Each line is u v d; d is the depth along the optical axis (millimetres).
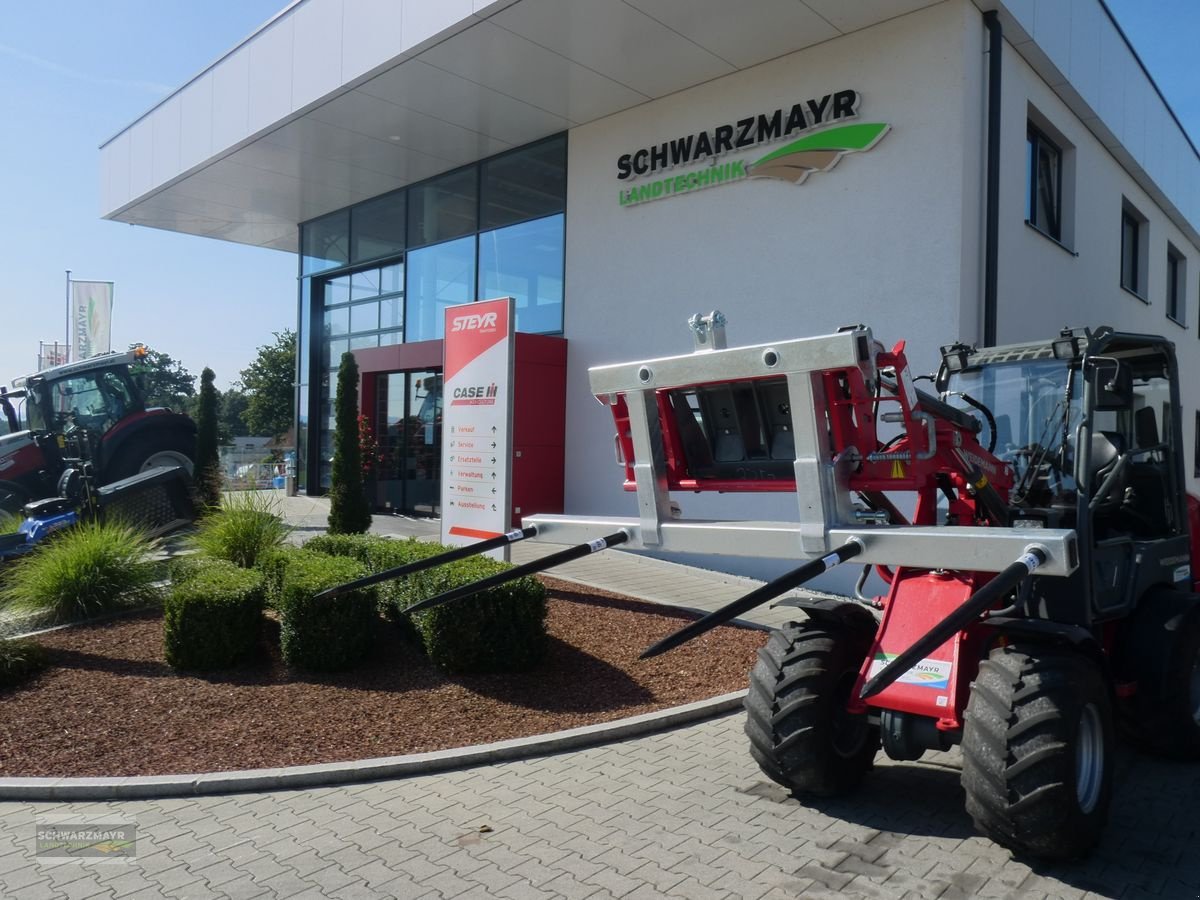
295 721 5578
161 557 9602
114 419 13227
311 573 6852
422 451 15336
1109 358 4660
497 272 14297
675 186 11547
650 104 11938
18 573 8320
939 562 3469
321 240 18250
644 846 4027
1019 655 3895
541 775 4922
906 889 3635
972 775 3734
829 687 4320
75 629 7613
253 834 4152
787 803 4531
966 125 9141
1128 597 4922
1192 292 19250
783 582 3340
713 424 4254
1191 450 18672
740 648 7320
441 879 3713
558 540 4469
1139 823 4336
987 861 3885
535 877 3732
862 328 3611
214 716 5641
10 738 5250
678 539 4070
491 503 9102
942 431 4172
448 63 10945
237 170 15242
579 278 12766
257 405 49219
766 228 10625
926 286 9297
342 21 11680
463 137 13562
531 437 12438
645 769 5016
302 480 18766
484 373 9219
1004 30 9680
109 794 4578
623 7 9492
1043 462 5020
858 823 4285
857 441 3896
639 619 8125
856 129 9836
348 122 12953
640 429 4129
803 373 3641
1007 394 5320
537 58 10711
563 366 12844
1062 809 3588
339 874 3756
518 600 6480
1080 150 12133
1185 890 3639
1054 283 11266
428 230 15664
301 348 18734
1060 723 3627
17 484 11977
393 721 5613
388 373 16016
